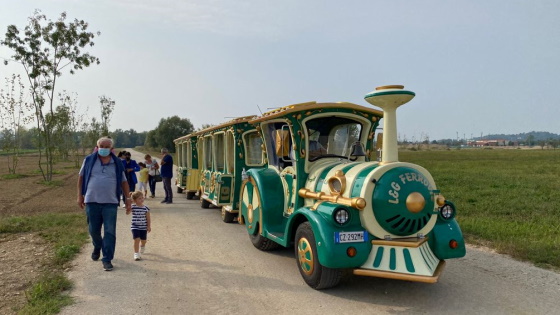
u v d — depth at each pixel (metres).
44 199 14.08
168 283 5.65
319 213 5.19
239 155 9.71
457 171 26.23
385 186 4.95
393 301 4.99
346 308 4.78
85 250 7.27
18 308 4.71
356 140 6.80
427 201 5.02
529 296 5.12
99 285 5.54
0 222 9.09
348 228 4.95
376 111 6.66
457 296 5.13
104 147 6.28
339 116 6.54
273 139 7.35
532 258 6.56
